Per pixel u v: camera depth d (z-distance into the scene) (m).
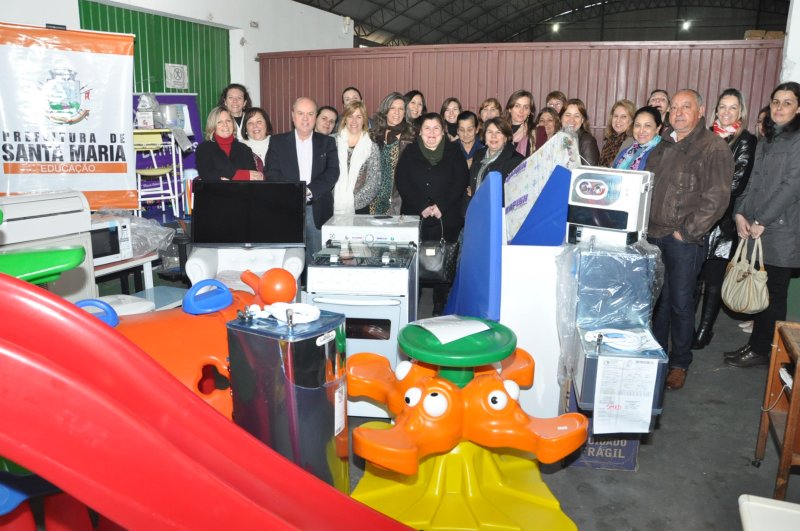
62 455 1.38
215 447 1.78
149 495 1.43
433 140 4.57
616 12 26.91
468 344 2.28
